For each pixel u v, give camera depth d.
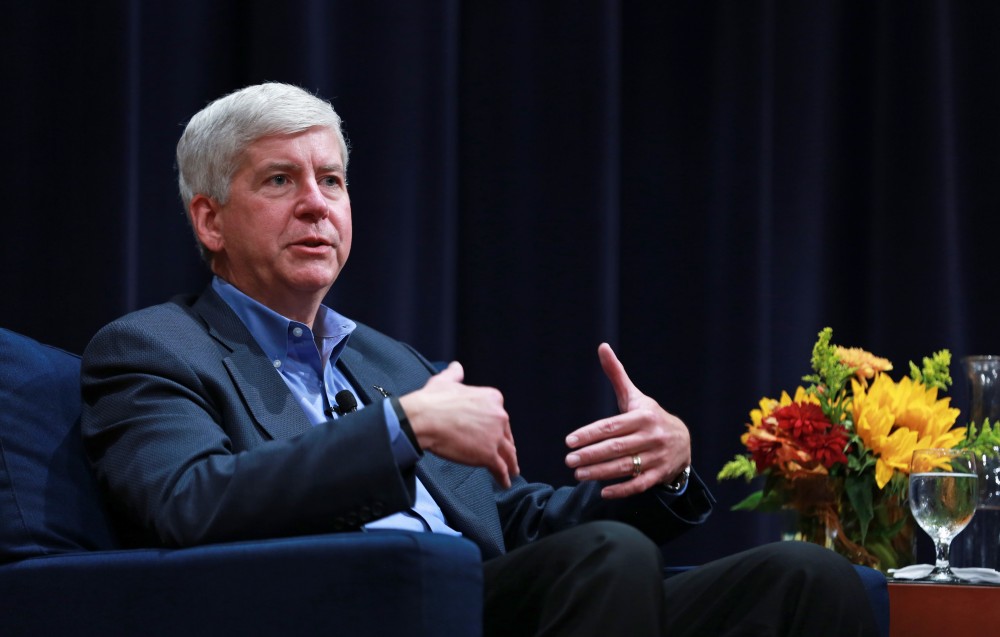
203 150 5.46
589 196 8.23
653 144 8.78
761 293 8.57
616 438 4.90
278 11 7.46
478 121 8.29
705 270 8.66
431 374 6.06
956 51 9.16
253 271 5.43
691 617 4.69
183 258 7.31
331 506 4.11
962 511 5.74
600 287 8.20
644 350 8.65
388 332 7.63
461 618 3.89
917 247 8.95
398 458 4.19
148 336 4.91
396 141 7.73
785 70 8.92
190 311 5.30
